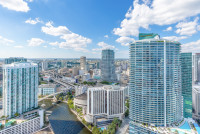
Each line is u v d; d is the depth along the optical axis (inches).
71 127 7258.9
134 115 6481.3
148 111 6171.3
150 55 6205.7
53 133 6461.6
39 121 6904.5
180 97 6589.6
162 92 6127.0
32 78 7696.9
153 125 6067.9
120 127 7214.6
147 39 6535.4
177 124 6166.3
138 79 6382.9
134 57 6520.7
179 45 6515.8
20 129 6067.9
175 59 6343.5
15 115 6648.6
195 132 5605.3
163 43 6200.8
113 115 7731.3
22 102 7130.9
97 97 7716.5
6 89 6525.6
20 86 7017.7
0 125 5718.5
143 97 6259.8
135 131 6264.8
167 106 6127.0
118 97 7859.3
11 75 6633.9
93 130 6545.3
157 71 6156.5
